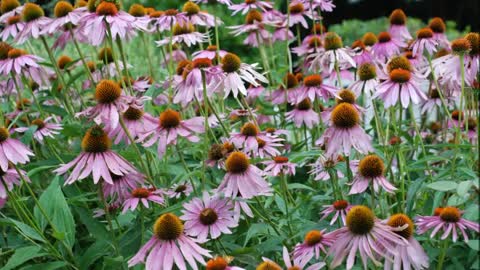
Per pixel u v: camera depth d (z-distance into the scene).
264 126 1.89
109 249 1.48
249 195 1.37
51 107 1.75
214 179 1.69
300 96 1.71
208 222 1.36
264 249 1.38
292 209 1.52
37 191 1.77
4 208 1.70
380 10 4.29
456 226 1.29
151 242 1.30
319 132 1.80
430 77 1.78
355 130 1.38
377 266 1.24
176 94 1.61
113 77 2.01
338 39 1.82
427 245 1.37
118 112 1.44
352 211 1.25
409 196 1.42
